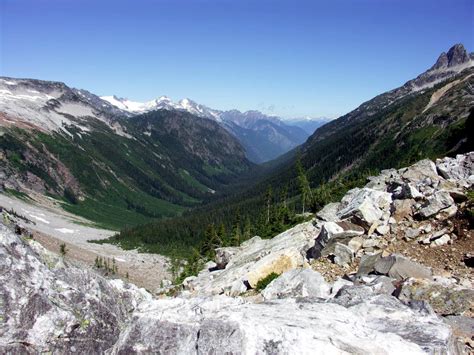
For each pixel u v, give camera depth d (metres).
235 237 100.50
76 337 14.69
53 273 16.55
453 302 18.03
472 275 21.84
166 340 13.44
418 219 29.31
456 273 22.41
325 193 90.75
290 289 22.20
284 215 83.25
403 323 14.34
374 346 11.89
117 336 16.05
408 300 17.36
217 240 112.50
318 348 11.72
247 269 36.03
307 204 105.19
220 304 16.09
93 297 16.23
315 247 31.86
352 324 13.71
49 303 14.57
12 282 14.52
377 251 27.78
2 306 13.88
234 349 12.08
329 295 21.53
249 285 30.81
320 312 14.48
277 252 33.66
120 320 17.30
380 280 21.28
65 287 15.94
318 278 22.64
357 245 29.28
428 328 13.70
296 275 23.27
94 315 15.73
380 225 30.41
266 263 31.38
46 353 13.78
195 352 12.82
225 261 55.19
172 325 13.73
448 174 37.44
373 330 13.31
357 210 31.66
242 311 14.50
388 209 32.41
